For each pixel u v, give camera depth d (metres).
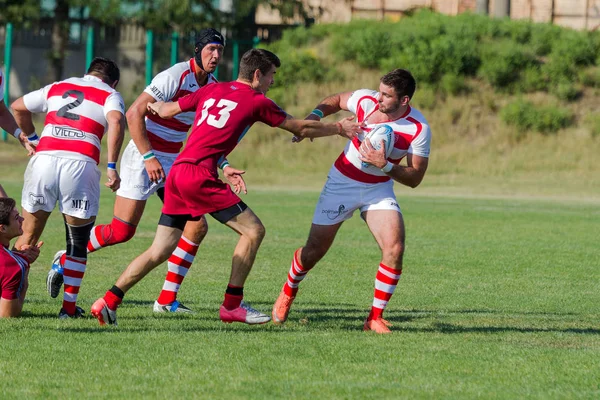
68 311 25.72
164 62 129.62
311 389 17.73
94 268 37.78
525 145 119.75
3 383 17.86
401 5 154.50
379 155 24.06
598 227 61.94
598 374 19.69
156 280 35.53
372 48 132.12
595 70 129.62
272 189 98.38
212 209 23.62
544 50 133.25
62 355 20.36
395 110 24.86
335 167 25.73
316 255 25.66
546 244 51.31
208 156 23.45
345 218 25.67
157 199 76.81
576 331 25.62
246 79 24.05
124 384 17.91
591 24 153.88
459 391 17.86
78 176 25.52
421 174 24.94
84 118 25.75
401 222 25.05
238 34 136.62
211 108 23.56
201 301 30.50
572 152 117.38
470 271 39.91
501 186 103.56
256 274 37.62
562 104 125.88
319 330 24.86
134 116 25.88
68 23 127.50
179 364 19.73
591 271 40.59
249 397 17.05
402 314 28.52
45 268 37.53
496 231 58.31
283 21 138.88
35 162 25.69
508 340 23.84
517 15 155.75
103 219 58.66
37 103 26.59
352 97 26.06
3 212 24.22
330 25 141.38
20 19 123.62
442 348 22.23
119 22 126.38
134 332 23.48
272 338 23.09
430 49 129.62
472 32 134.00
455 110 125.00
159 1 122.44
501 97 127.38
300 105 127.12
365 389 17.81
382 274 24.88
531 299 32.38
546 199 90.56
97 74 26.58
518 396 17.61
